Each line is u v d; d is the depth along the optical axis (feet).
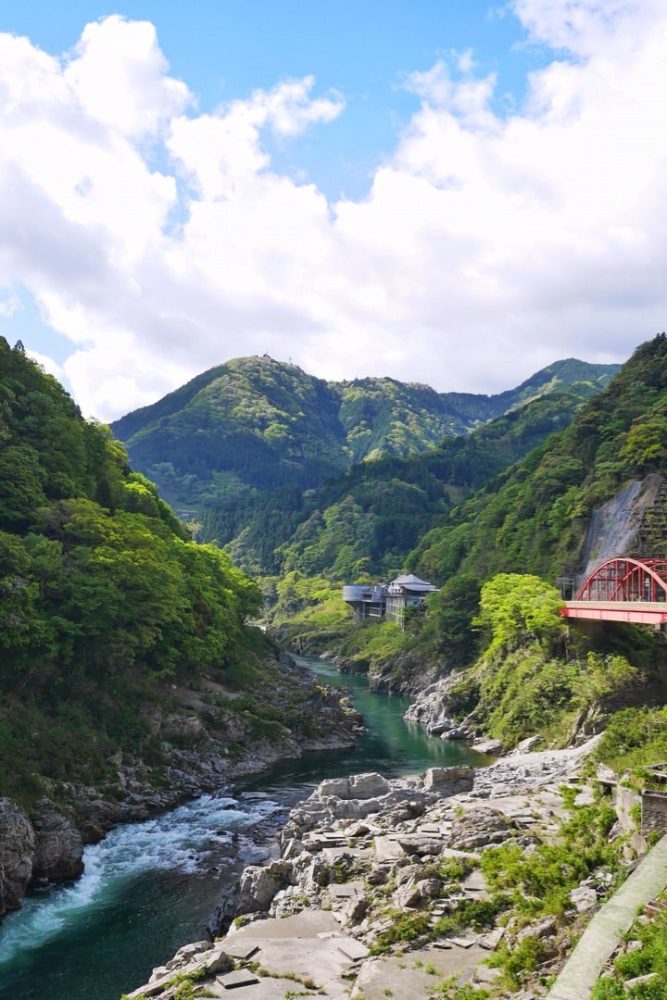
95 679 256.32
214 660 338.95
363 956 106.52
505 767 247.70
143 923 147.23
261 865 174.70
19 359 341.82
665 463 444.55
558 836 141.49
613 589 396.78
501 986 88.58
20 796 179.52
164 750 247.91
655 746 186.19
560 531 465.88
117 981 126.21
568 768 222.48
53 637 236.43
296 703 333.83
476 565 522.47
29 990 123.13
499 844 143.43
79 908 153.69
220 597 371.56
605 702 281.54
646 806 113.29
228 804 225.15
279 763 279.08
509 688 333.62
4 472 276.21
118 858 179.93
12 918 148.97
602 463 479.00
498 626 372.17
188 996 97.66
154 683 284.41
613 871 108.37
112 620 262.47
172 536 366.84
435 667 434.71
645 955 75.15
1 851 155.84
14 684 229.04
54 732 219.00
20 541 250.57
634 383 538.06
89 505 289.33
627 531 422.82
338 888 134.82
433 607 479.82
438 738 329.52
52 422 320.70
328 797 198.29
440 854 142.92
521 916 105.60
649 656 326.03
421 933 110.11
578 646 333.21
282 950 110.01
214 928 142.10
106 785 215.10
